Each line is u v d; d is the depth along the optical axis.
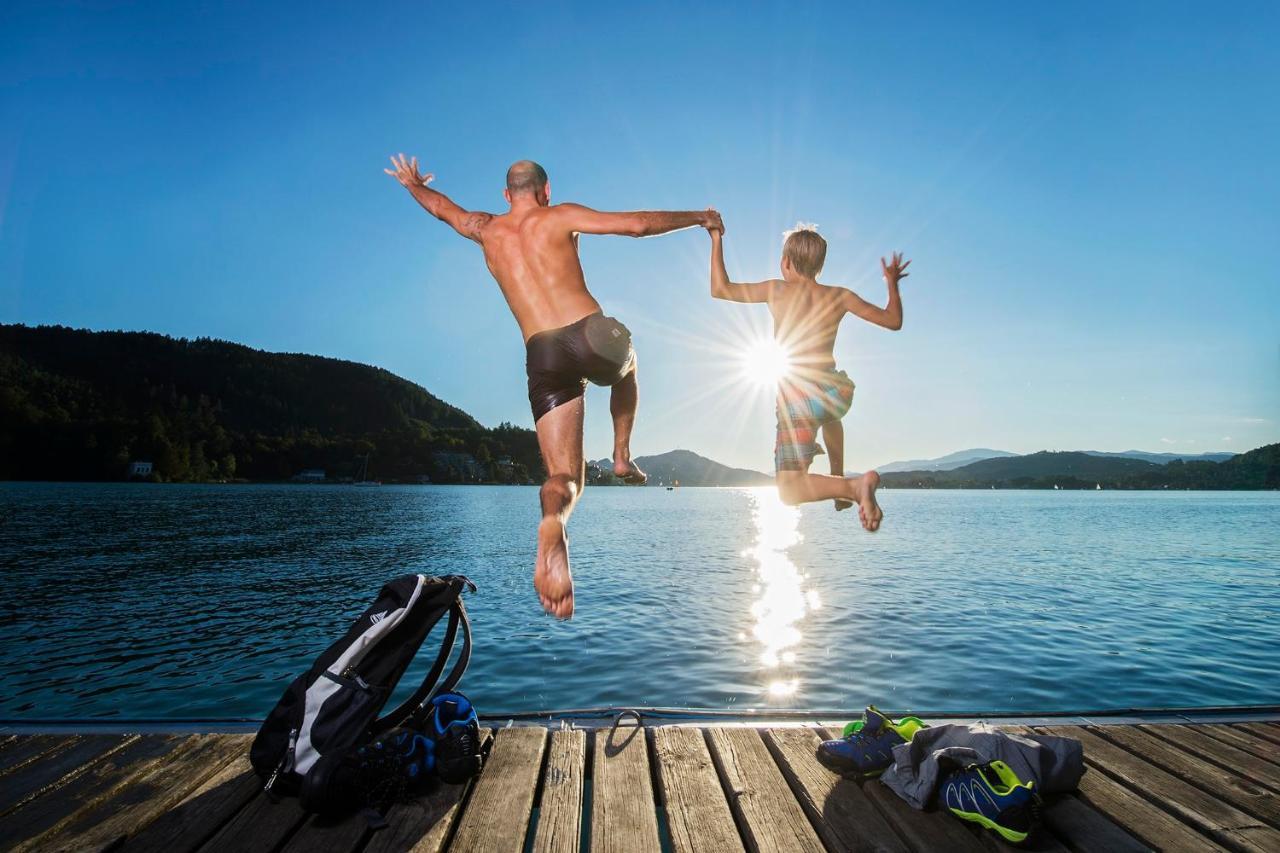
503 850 3.00
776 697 8.68
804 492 3.60
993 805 3.07
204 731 4.26
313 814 3.30
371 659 3.64
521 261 3.58
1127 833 3.16
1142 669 9.98
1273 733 4.27
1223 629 12.83
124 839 3.06
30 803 3.34
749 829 3.18
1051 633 12.36
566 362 3.44
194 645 11.70
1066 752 3.37
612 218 3.57
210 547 28.72
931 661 10.38
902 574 21.03
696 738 4.18
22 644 11.73
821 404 3.66
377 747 3.45
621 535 39.47
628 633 12.38
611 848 3.01
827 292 3.84
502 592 17.23
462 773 3.56
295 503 71.38
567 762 3.86
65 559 24.00
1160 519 58.41
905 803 3.41
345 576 20.41
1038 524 50.78
